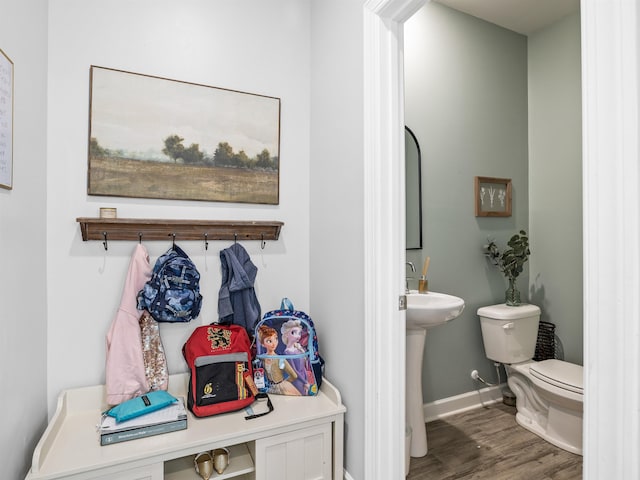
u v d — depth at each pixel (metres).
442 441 2.16
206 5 1.85
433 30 2.42
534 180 2.80
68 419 1.51
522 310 2.47
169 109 1.77
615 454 0.69
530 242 2.83
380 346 1.45
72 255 1.60
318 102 1.97
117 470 1.24
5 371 1.11
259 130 1.96
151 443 1.33
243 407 1.58
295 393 1.73
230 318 1.84
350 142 1.65
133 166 1.70
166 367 1.70
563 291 2.62
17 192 1.22
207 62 1.85
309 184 2.09
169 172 1.77
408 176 2.33
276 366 1.75
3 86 1.10
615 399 0.69
